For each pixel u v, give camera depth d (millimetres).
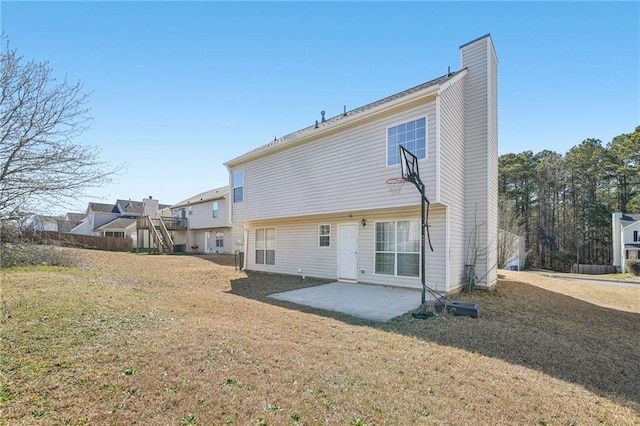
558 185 35250
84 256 14375
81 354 3477
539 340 5160
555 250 34719
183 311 5914
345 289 9633
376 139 9141
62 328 4164
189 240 30703
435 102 7984
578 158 34531
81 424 2361
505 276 14227
